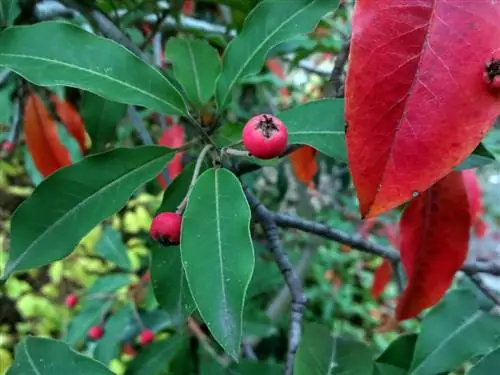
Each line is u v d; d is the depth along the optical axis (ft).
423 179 0.21
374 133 0.22
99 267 1.38
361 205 0.22
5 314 1.47
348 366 0.36
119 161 0.33
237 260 0.26
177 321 0.35
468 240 0.38
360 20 0.22
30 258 0.30
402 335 0.44
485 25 0.22
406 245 0.40
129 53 0.32
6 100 0.69
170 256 0.36
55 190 0.31
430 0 0.22
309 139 0.33
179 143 0.56
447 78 0.21
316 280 1.62
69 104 0.58
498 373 0.32
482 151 0.31
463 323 0.40
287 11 0.35
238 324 0.25
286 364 0.35
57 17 0.53
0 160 1.03
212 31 0.62
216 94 0.36
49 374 0.35
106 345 0.65
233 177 0.28
